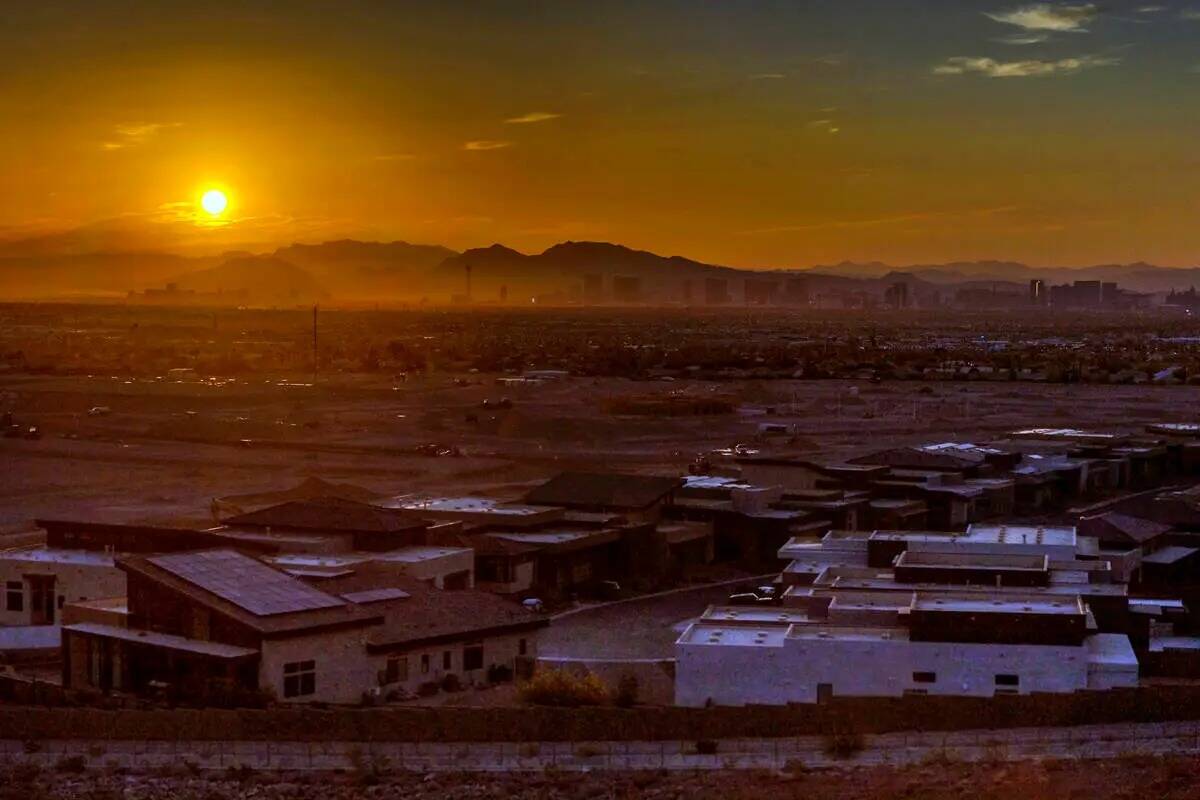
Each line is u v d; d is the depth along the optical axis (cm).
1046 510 16650
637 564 13138
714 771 7475
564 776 7488
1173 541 12500
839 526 14538
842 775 7288
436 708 8344
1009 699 8000
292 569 10300
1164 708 8006
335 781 7512
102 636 9106
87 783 7519
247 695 8562
